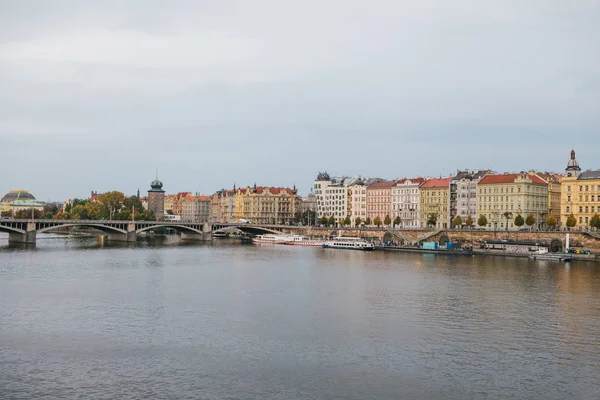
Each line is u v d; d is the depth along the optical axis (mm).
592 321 107500
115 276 159125
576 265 194500
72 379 76500
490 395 72938
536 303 123375
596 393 73688
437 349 90000
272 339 94438
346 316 110500
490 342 93875
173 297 127625
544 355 87562
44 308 114625
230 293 133375
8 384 74562
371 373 79625
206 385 75062
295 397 71812
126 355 85812
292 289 139750
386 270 179500
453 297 129875
